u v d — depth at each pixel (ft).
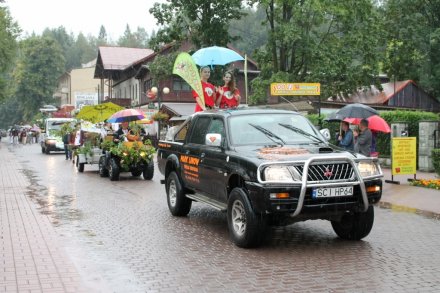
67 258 22.26
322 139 26.89
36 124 217.77
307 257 22.26
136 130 58.80
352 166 22.67
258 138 26.27
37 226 29.40
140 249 23.99
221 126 27.48
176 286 18.40
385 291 17.72
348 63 101.81
